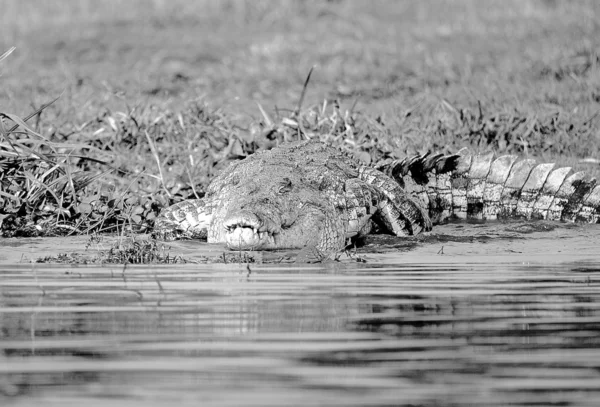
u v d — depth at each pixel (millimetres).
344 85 53312
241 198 24031
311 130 33438
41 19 73438
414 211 26969
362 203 25875
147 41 66875
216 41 66625
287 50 62406
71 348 13086
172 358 12531
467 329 14258
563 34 61906
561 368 12102
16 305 16156
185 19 73312
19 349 13039
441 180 29656
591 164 33562
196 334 13898
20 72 58938
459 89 49188
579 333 13961
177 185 28953
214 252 23391
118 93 37969
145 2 77625
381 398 10734
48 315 15273
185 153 32375
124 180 29719
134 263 21656
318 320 14859
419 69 55844
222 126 35031
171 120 35906
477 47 60844
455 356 12664
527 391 11109
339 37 66625
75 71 58281
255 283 18531
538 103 43469
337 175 26203
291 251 23359
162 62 61469
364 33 67750
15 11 76000
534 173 29516
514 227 27547
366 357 12594
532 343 13359
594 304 16219
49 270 20297
